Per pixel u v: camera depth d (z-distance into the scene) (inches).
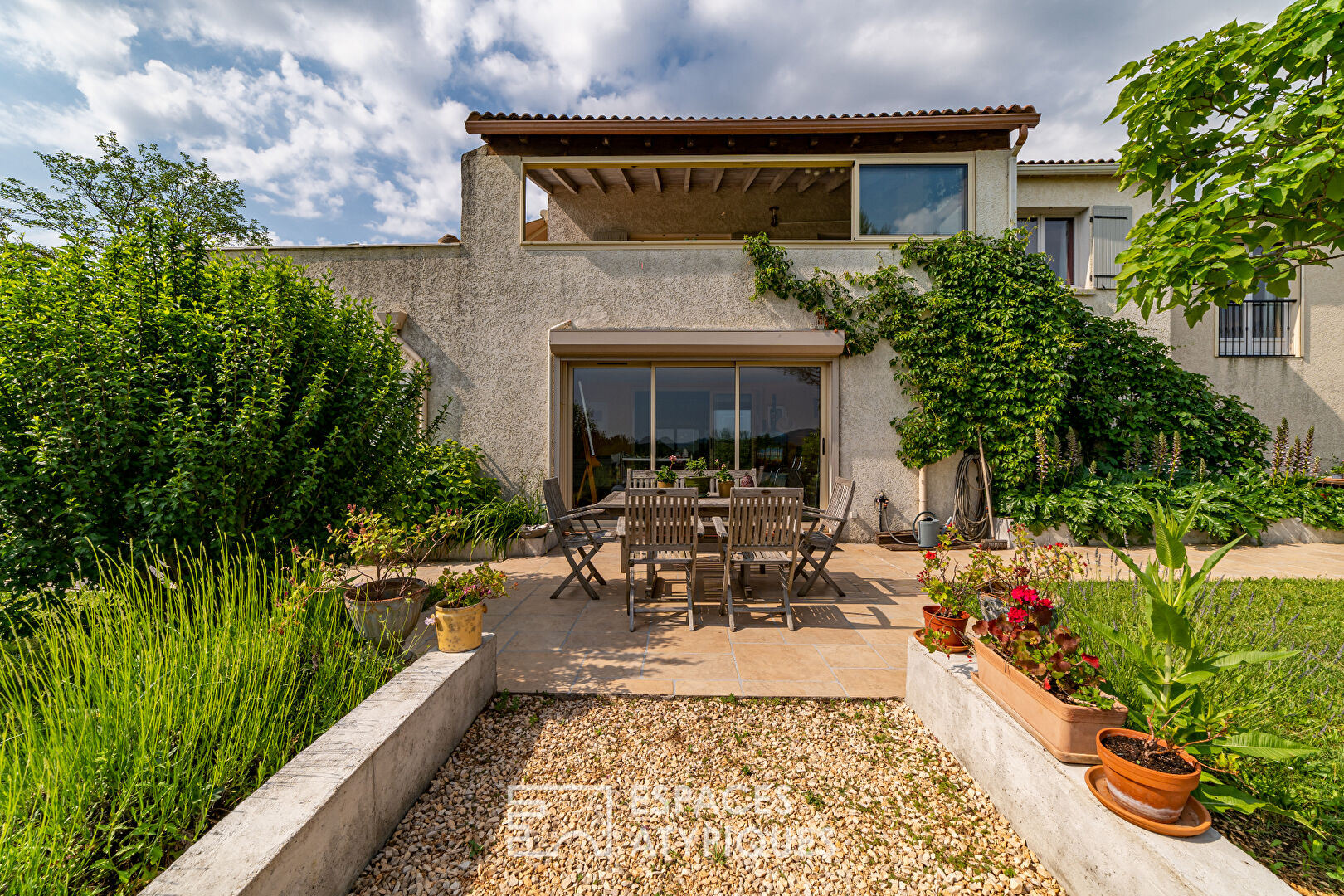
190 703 75.4
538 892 65.9
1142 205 333.1
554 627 157.9
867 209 290.0
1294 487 281.1
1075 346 271.4
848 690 118.3
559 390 294.8
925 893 65.6
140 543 109.1
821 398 297.3
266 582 114.4
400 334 289.6
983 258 278.2
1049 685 72.8
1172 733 64.6
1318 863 61.6
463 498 252.4
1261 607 158.4
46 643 93.3
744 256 290.0
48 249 120.0
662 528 155.6
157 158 663.1
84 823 59.0
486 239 289.7
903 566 235.9
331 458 138.9
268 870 50.5
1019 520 265.1
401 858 70.6
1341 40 96.8
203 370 121.9
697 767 90.7
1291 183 97.0
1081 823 62.4
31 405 104.0
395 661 107.3
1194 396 304.5
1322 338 346.9
